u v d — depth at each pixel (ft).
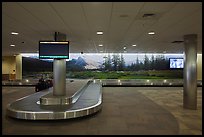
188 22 24.59
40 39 39.50
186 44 33.65
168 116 26.99
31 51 69.97
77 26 27.25
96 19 23.31
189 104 32.24
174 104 36.63
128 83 81.35
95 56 94.17
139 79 92.68
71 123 23.25
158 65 92.99
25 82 79.77
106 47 55.88
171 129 21.02
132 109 31.78
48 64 97.45
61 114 23.79
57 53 29.27
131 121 24.23
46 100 28.68
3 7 18.95
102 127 21.62
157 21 24.12
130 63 93.71
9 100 41.47
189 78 32.78
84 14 21.17
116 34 33.73
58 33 32.22
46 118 23.63
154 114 28.17
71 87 46.21
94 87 55.62
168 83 81.35
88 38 38.50
